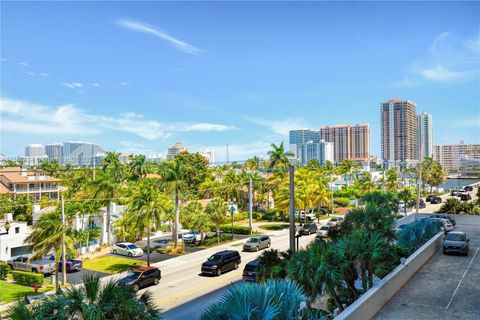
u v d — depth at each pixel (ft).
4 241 130.41
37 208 164.55
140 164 302.04
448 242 84.02
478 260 77.92
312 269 48.57
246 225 211.00
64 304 37.83
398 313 48.98
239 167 339.98
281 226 208.64
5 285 103.65
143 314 40.91
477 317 47.47
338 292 60.75
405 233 88.33
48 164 401.70
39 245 97.04
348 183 419.74
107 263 127.24
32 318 36.88
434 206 260.42
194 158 376.68
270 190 252.21
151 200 124.06
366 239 56.08
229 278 103.65
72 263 116.16
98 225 171.83
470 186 334.24
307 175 223.92
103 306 38.19
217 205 165.68
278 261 63.77
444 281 62.95
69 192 208.95
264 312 33.45
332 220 199.31
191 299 84.53
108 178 161.99
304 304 38.01
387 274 59.11
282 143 236.02
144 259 132.26
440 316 47.93
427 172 388.98
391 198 94.43
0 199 222.48
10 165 389.60
